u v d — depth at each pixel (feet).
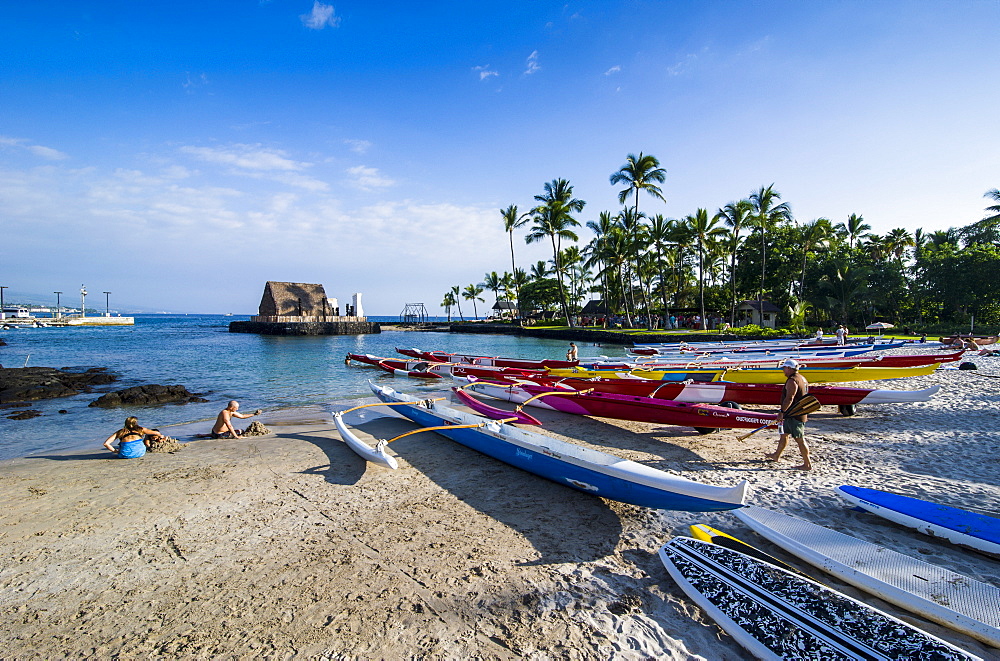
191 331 225.97
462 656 9.78
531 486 19.52
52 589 12.57
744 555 12.50
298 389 51.55
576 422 30.94
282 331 187.73
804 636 9.61
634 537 14.84
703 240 138.92
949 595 10.66
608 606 11.34
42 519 16.94
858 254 146.20
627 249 145.38
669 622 10.75
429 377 58.54
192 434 30.68
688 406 25.41
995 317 112.88
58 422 36.32
